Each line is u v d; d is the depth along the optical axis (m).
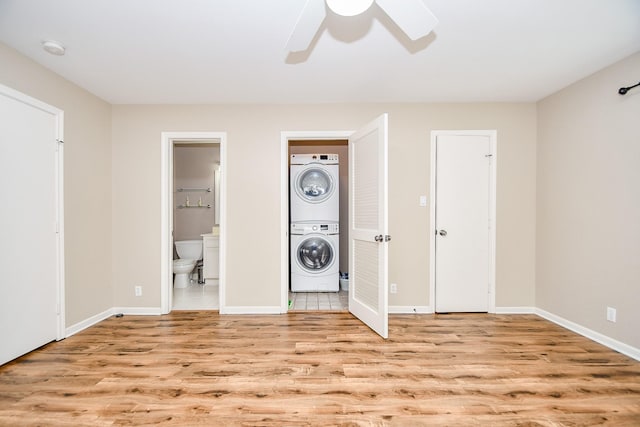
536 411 1.52
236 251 3.03
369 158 2.67
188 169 4.74
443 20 1.73
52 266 2.31
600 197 2.32
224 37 1.90
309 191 3.99
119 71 2.33
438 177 3.02
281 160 3.04
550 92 2.77
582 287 2.47
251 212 3.04
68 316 2.46
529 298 3.01
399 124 3.03
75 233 2.54
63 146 2.41
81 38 1.89
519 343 2.31
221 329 2.62
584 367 1.95
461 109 3.02
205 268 4.34
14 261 2.02
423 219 3.03
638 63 2.07
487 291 3.03
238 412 1.51
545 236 2.87
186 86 2.62
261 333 2.52
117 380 1.79
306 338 2.41
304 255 3.94
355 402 1.59
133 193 3.01
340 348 2.23
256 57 2.15
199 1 1.56
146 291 3.02
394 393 1.67
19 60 2.04
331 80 2.52
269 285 3.04
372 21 1.75
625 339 2.14
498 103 3.01
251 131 3.04
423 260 3.03
